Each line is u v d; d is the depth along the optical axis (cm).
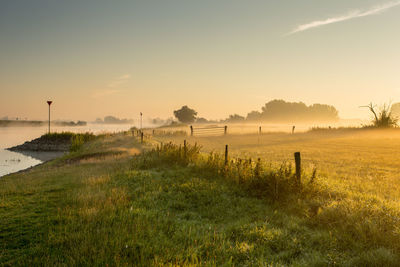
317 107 19100
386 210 630
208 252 484
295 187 845
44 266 433
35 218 668
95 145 3253
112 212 690
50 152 4341
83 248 482
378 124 4400
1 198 872
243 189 946
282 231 591
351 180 1089
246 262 465
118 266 424
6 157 3675
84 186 1031
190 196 898
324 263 449
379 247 504
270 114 18875
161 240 543
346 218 612
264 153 2042
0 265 444
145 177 1145
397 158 1764
